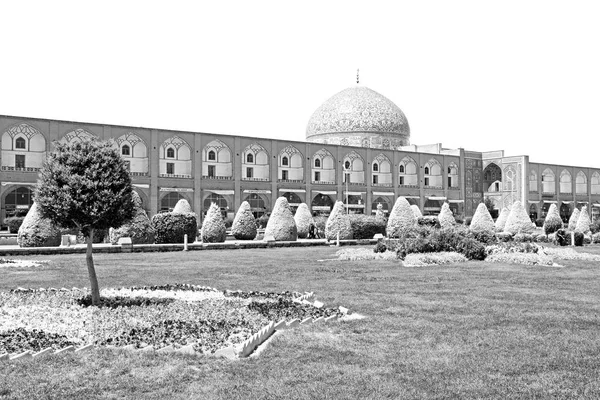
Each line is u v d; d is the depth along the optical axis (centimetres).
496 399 532
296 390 554
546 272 1551
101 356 667
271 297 1079
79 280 1374
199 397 537
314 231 3619
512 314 923
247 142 4941
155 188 4403
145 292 1145
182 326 792
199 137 4666
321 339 754
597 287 1250
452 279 1388
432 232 2067
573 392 548
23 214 3944
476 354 679
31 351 682
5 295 1066
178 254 2275
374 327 825
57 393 550
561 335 775
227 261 1933
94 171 1011
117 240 2523
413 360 655
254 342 719
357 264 1800
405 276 1454
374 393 545
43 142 3966
